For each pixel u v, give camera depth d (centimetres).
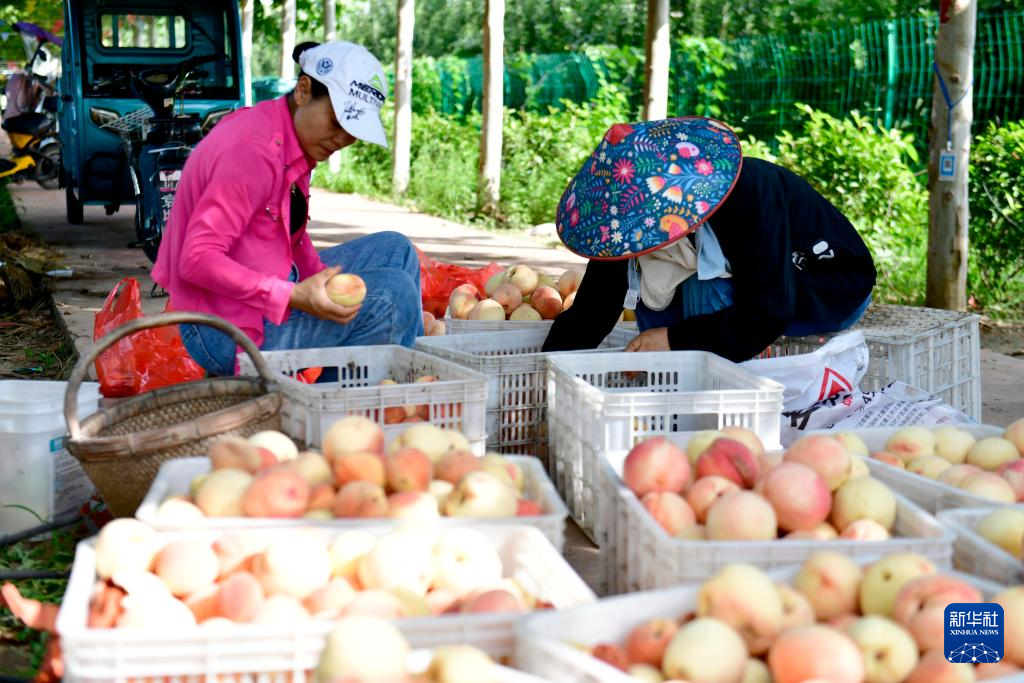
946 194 788
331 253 491
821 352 416
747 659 204
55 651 254
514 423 428
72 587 225
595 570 351
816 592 224
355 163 2233
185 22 1219
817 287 450
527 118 1694
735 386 384
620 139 409
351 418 299
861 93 1314
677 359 408
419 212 1717
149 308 809
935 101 784
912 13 1844
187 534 250
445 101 2255
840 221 464
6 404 367
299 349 421
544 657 193
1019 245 891
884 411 413
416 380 411
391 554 237
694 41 1571
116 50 1198
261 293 397
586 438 368
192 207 415
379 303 441
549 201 1502
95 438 316
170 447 315
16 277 873
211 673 205
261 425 332
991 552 241
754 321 407
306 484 264
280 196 416
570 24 2917
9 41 2861
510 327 499
